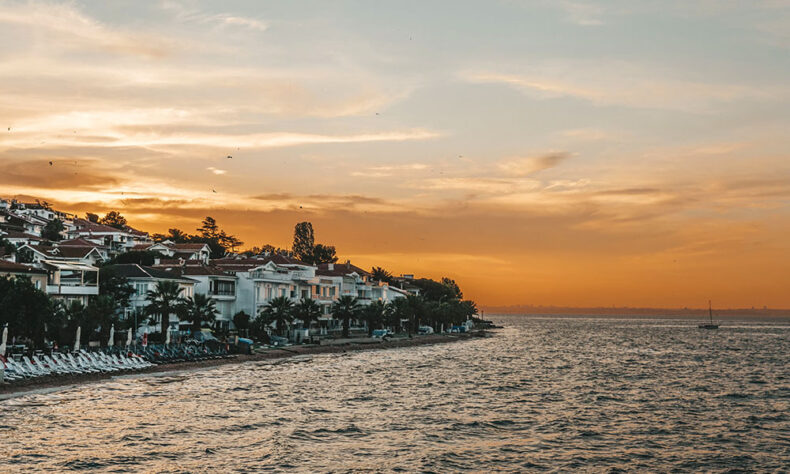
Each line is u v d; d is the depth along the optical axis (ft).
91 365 262.06
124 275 366.63
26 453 145.48
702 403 234.38
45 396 214.90
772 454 160.15
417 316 634.43
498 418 199.31
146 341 307.37
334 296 553.23
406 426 185.06
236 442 161.17
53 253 418.10
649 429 186.39
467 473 140.97
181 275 411.13
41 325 264.52
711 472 145.38
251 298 441.68
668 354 482.28
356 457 151.12
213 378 272.51
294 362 351.05
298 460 147.23
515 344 598.34
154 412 193.47
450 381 287.28
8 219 574.15
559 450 161.07
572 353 482.28
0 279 260.21
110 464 139.85
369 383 272.51
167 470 137.18
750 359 436.76
